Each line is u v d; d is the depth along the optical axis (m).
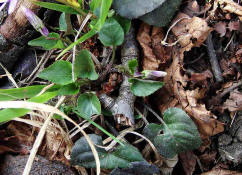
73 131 0.39
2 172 0.38
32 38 0.39
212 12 0.39
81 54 0.37
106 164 0.37
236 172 0.38
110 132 0.39
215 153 0.39
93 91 0.39
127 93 0.38
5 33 0.38
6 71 0.39
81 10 0.37
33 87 0.36
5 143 0.39
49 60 0.41
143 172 0.37
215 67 0.39
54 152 0.39
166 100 0.39
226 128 0.38
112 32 0.37
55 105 0.38
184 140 0.37
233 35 0.39
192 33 0.38
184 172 0.39
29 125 0.40
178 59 0.39
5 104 0.34
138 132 0.39
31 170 0.37
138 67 0.39
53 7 0.36
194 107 0.38
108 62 0.40
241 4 0.39
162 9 0.38
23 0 0.38
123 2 0.38
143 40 0.39
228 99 0.38
